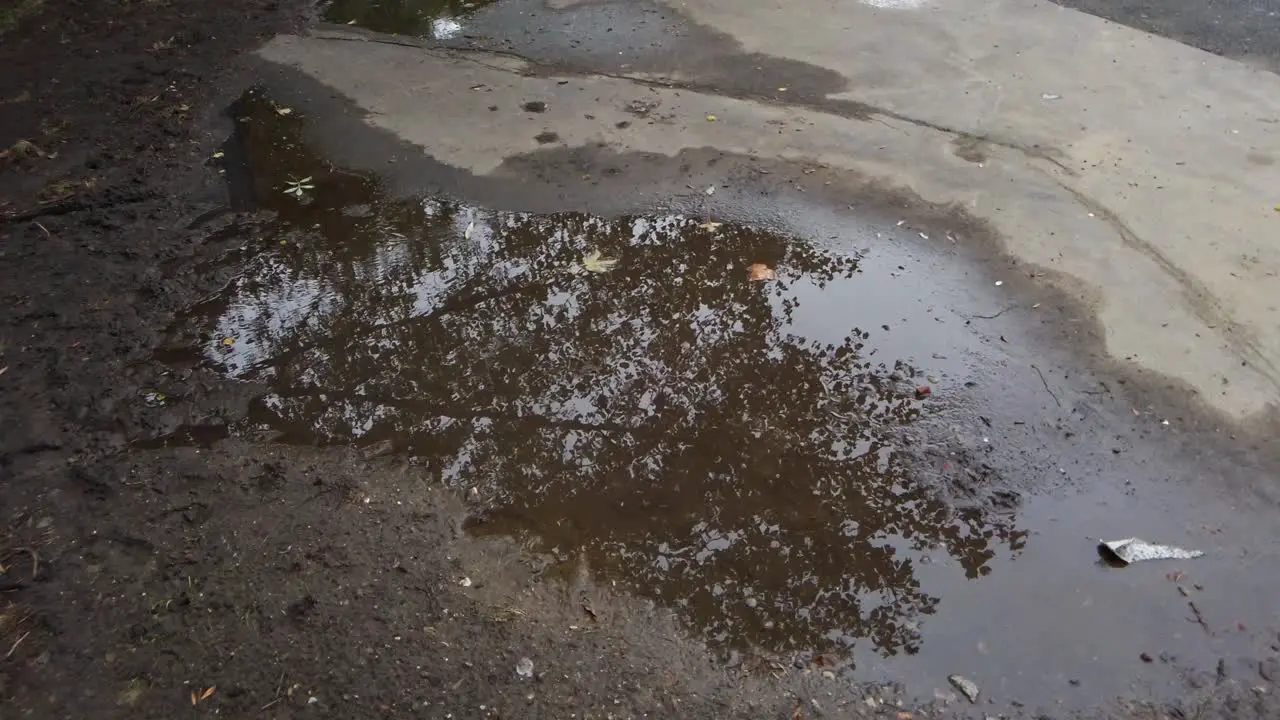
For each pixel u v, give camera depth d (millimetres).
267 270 3867
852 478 2846
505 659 2346
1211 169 4102
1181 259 3584
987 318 3426
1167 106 4598
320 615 2461
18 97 5148
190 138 4781
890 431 2990
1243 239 3668
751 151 4453
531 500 2820
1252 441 2855
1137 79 4855
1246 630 2389
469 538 2699
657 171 4348
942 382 3162
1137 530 2654
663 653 2371
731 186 4223
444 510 2785
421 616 2457
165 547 2670
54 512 2789
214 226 4141
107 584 2562
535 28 5801
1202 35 5270
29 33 5902
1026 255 3689
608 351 3379
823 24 5652
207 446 3031
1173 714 2211
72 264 3871
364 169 4500
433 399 3203
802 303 3562
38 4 6227
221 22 6023
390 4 6273
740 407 3121
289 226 4133
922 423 3010
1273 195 3912
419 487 2865
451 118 4859
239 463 2957
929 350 3307
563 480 2881
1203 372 3094
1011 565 2584
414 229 4078
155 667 2346
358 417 3141
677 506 2787
